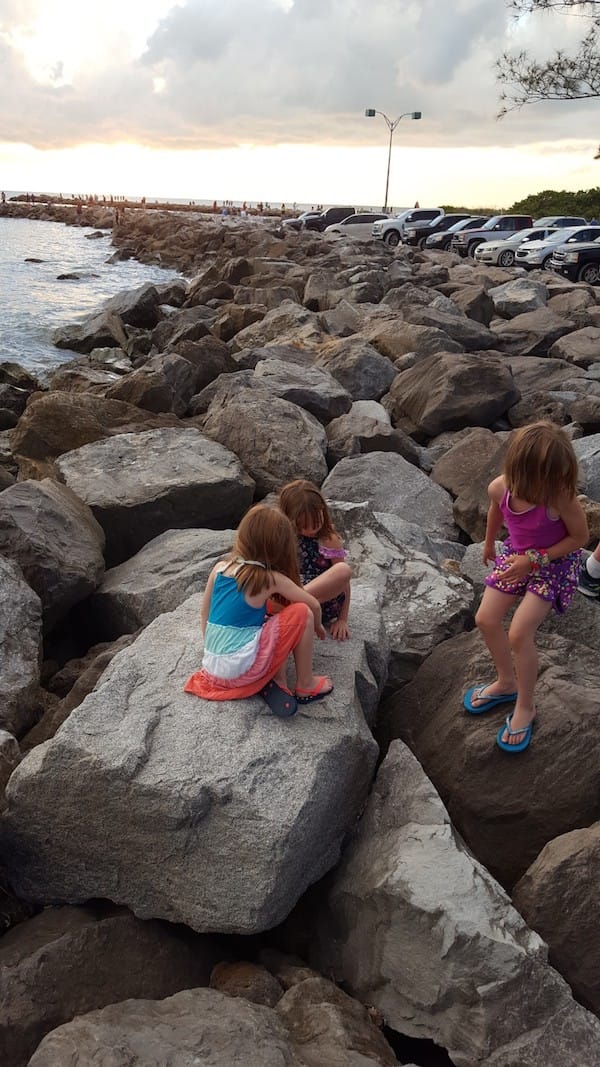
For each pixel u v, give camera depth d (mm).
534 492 3879
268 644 3881
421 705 4863
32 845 3781
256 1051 2891
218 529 8000
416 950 3391
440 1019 3305
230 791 3521
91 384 14500
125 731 3770
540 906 3549
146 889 3660
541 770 4141
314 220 54938
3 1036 3166
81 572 6152
